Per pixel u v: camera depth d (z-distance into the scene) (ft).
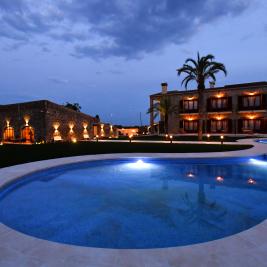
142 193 24.44
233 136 108.78
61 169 33.17
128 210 19.65
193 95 125.18
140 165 37.99
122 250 10.18
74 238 14.78
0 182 22.56
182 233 15.39
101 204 21.18
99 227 16.33
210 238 14.73
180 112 128.16
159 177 31.22
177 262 9.30
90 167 36.52
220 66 81.87
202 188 26.35
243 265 9.06
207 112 122.52
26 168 29.58
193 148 54.75
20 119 88.02
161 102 124.77
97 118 120.47
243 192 24.80
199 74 83.35
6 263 9.38
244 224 16.92
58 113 89.51
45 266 9.16
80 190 25.35
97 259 9.60
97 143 76.69
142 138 108.27
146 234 15.20
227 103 118.52
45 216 18.31
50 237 14.99
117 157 39.22
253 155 40.47
